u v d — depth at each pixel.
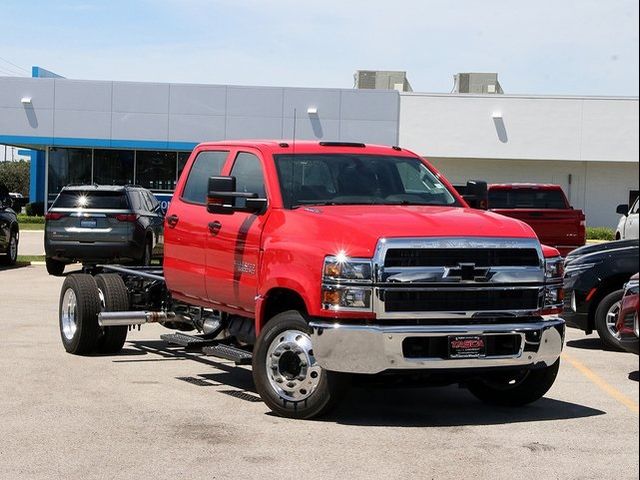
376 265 7.38
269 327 7.94
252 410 8.14
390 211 8.12
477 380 8.51
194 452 6.75
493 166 50.66
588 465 6.54
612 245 12.27
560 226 19.94
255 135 44.84
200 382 9.41
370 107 45.25
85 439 7.09
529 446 7.05
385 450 6.87
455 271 7.50
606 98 48.44
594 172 50.81
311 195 8.52
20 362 10.32
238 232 8.64
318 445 6.99
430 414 8.17
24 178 82.69
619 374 10.27
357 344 7.31
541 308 7.82
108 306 10.72
